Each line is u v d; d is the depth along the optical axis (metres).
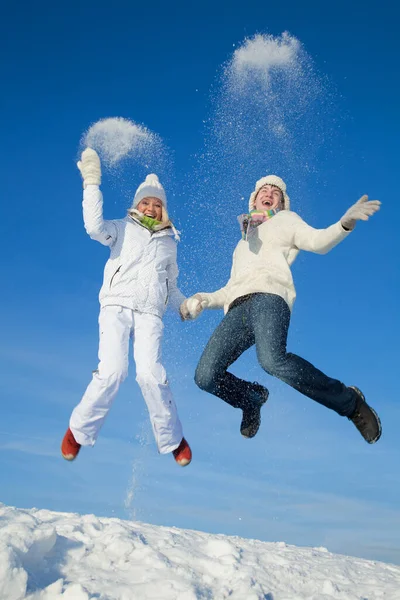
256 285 3.48
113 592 2.58
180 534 3.60
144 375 3.58
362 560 3.93
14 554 2.45
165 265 3.88
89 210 3.66
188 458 3.78
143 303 3.70
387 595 3.09
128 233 3.81
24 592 2.42
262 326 3.33
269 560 3.33
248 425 3.74
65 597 2.46
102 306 3.71
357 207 3.21
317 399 3.35
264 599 2.75
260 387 3.75
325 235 3.39
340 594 3.01
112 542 3.03
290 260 3.67
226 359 3.53
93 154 3.74
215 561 3.08
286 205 4.11
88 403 3.52
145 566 2.86
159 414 3.65
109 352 3.55
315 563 3.51
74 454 3.60
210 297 3.76
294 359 3.29
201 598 2.62
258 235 3.72
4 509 3.10
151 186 4.02
